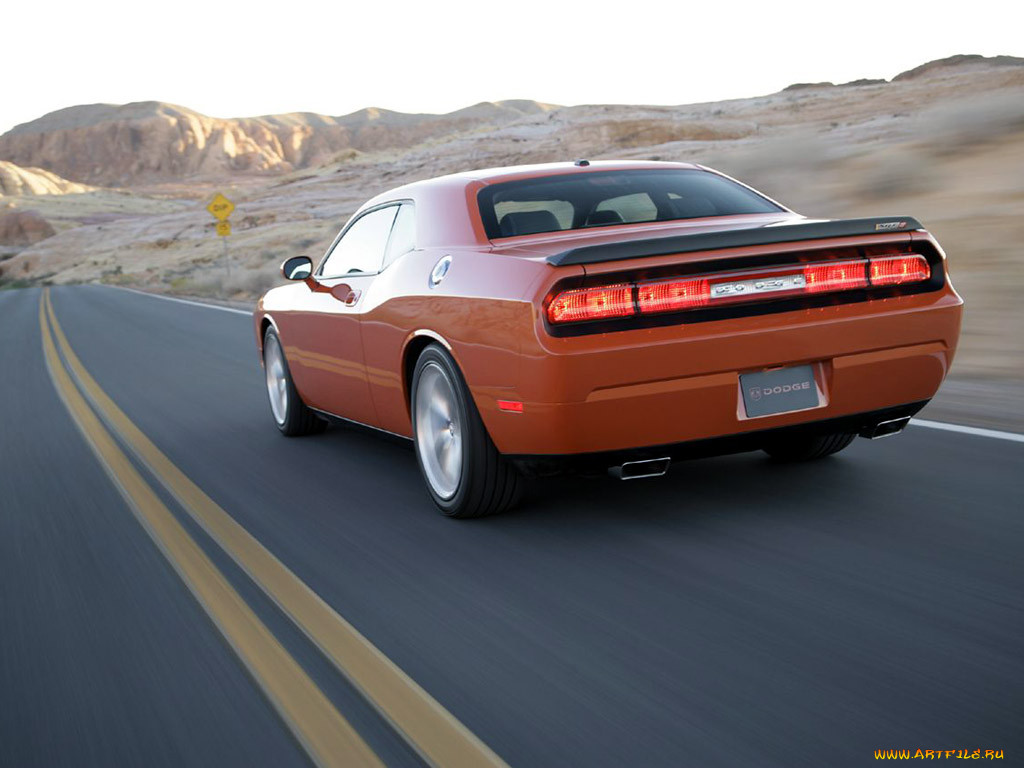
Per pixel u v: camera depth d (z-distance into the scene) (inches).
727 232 159.9
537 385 156.5
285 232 2773.1
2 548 199.3
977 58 5905.5
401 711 114.3
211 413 345.1
